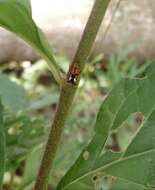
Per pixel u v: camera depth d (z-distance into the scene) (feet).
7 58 2.20
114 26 2.07
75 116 1.51
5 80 1.06
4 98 1.04
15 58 2.21
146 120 0.73
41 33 0.67
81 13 2.33
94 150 0.75
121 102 0.73
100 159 0.75
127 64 1.93
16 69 2.25
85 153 0.75
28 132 1.01
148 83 0.72
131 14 2.21
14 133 1.01
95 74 2.02
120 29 2.06
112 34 2.07
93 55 1.69
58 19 2.30
